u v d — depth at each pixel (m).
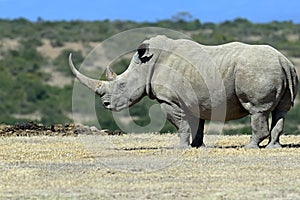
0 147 42.81
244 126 74.25
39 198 28.92
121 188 30.67
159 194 29.52
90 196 29.25
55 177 33.06
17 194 29.73
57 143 44.66
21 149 41.75
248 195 29.22
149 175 33.41
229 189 30.19
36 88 111.31
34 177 33.03
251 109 40.31
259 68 40.00
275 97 40.16
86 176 33.31
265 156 37.62
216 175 33.06
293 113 87.25
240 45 40.97
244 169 34.25
